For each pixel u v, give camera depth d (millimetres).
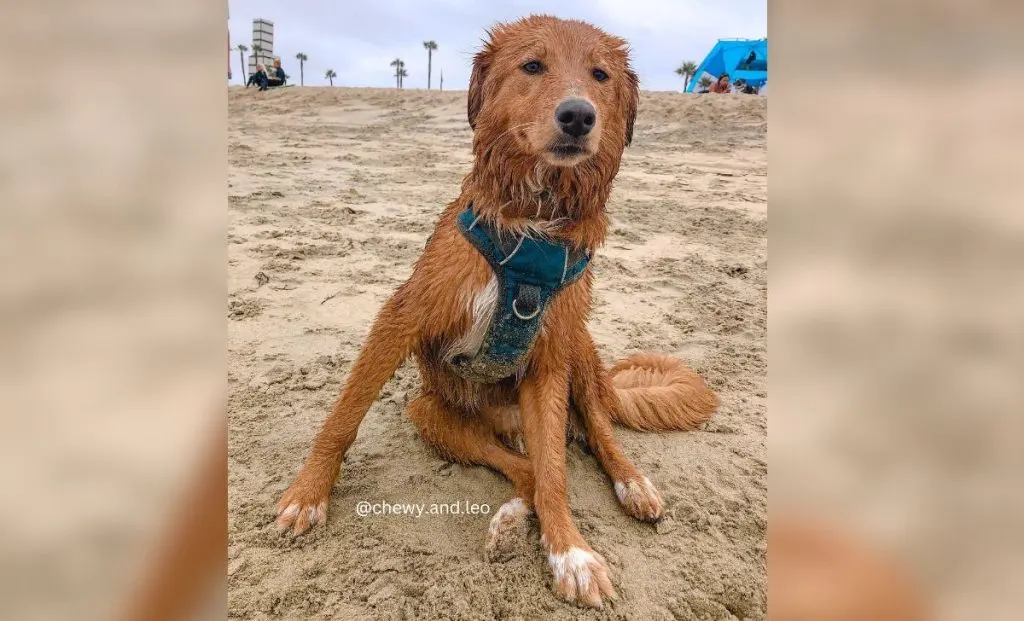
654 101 4352
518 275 677
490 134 692
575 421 896
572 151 643
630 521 763
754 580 676
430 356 768
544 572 674
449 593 636
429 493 786
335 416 738
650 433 958
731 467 875
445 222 730
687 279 1583
